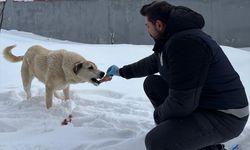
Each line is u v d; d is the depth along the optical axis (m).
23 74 3.15
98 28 9.22
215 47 1.72
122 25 9.12
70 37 9.35
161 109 1.80
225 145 2.23
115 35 9.16
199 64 1.65
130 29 9.09
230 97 1.75
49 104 2.90
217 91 1.74
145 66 2.26
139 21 9.03
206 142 1.79
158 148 1.77
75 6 9.25
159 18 1.75
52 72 2.85
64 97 3.12
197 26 1.73
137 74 2.31
